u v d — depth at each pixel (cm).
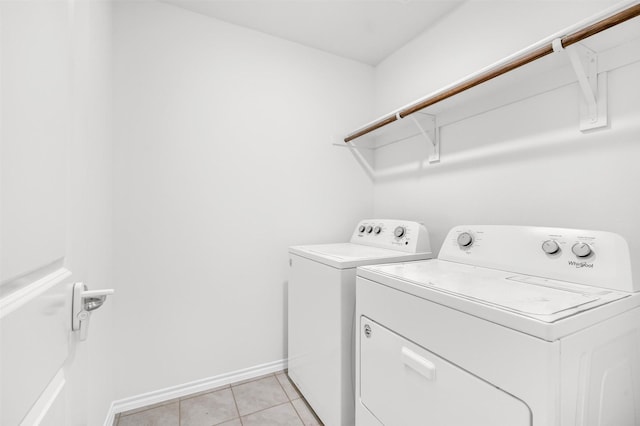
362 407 118
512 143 142
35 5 50
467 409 76
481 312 73
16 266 43
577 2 117
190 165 177
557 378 60
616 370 75
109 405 148
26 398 45
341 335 131
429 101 152
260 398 171
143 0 165
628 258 86
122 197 159
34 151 49
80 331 71
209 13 180
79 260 81
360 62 239
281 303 204
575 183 118
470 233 135
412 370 93
